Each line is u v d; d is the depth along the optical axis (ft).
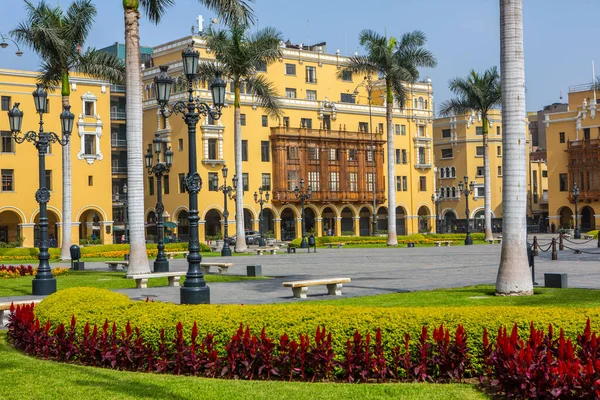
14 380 33.73
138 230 87.61
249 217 247.70
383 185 274.98
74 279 88.94
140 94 86.94
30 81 200.64
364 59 178.50
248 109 242.58
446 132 322.96
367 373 32.91
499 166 316.81
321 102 259.60
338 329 34.47
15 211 198.29
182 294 54.85
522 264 57.93
